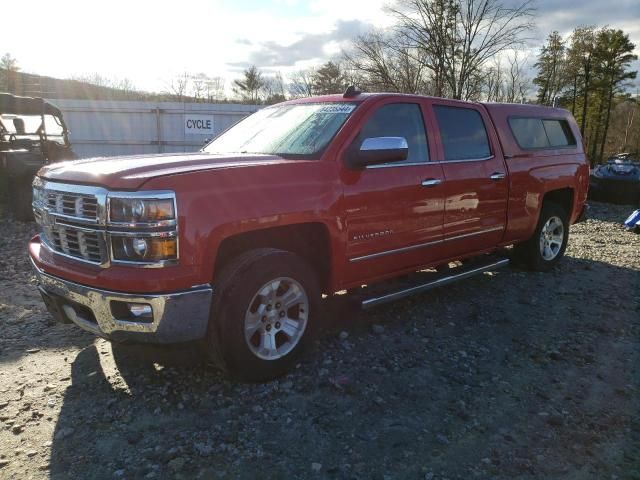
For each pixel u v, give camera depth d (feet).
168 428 10.22
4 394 11.42
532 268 21.34
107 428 10.21
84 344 14.06
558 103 144.15
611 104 171.94
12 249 26.40
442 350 13.87
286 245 12.87
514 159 18.53
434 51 80.69
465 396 11.53
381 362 13.09
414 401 11.29
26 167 34.40
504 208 18.16
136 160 11.91
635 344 14.44
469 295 18.43
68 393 11.49
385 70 84.43
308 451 9.55
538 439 9.98
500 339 14.66
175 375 12.22
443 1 77.97
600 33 153.89
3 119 40.57
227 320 10.92
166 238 10.13
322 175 12.60
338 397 11.41
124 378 12.12
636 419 10.70
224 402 11.10
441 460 9.33
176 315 10.29
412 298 17.95
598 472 9.03
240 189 11.12
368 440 9.90
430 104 15.94
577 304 17.66
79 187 10.89
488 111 18.16
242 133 15.74
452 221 16.07
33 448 9.58
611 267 22.85
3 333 14.75
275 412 10.78
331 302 16.85
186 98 141.08
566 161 21.26
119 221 10.16
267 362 11.64
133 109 77.30
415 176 14.67
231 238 11.68
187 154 13.73
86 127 76.79
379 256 14.06
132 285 10.08
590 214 42.45
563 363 13.21
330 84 101.04
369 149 12.82
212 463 9.20
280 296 11.94
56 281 11.30
